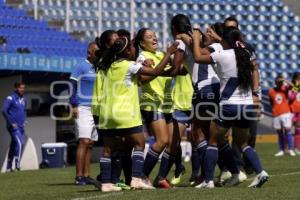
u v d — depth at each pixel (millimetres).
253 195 18422
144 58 21797
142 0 58156
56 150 37781
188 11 61875
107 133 20641
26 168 37469
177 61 21297
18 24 45656
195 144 22719
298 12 69250
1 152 39969
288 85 43781
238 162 26031
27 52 44625
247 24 65000
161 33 57250
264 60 64500
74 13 52219
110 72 20375
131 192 19844
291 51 65688
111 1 55094
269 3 66062
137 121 20422
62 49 46281
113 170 22453
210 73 21953
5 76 40219
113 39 21688
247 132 20812
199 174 23953
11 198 20719
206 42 21703
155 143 21562
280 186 21281
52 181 27344
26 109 39781
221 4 63625
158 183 21797
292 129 43281
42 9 50250
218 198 17797
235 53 20156
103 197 18844
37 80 40406
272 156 40312
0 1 46562
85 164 25344
